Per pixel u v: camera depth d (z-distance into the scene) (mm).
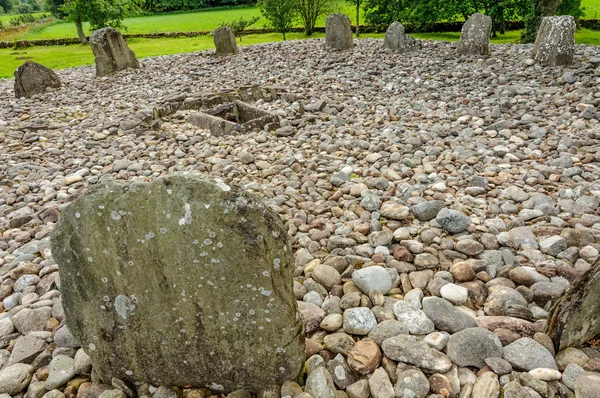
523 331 2342
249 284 1980
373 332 2369
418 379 2041
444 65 10117
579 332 2213
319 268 2953
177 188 1929
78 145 6672
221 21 28328
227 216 1895
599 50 9953
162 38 22641
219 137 6637
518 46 11344
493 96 7527
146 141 6652
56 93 10414
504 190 4086
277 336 2064
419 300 2625
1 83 12422
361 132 6309
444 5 16156
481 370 2121
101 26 20891
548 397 1973
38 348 2498
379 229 3545
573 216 3602
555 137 5523
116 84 11117
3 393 2234
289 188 4543
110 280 2088
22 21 37906
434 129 6184
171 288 2045
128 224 1989
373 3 17984
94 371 2346
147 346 2172
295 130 6684
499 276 2900
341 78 9781
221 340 2107
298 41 15562
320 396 2018
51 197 4887
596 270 2082
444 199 3988
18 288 3207
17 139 7121
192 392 2217
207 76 11375
